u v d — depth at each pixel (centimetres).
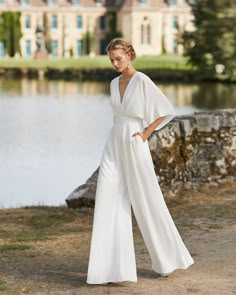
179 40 7569
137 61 9106
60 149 2895
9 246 904
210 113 1298
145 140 722
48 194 1883
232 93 5994
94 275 704
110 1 12012
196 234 945
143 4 11981
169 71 7794
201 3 7294
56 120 4106
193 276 743
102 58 10062
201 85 6900
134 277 706
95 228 708
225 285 707
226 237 920
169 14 12188
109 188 715
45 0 11606
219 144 1276
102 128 3728
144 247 897
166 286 709
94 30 11975
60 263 823
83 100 5438
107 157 725
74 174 2236
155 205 721
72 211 1151
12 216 1138
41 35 9862
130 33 11969
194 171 1264
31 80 7619
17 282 740
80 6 11838
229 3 7188
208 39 7206
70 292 700
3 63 8700
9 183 2055
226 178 1280
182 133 1249
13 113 4484
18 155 2714
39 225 1070
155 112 720
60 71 8175
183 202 1175
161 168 1214
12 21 11138
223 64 7169
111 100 730
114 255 705
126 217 716
